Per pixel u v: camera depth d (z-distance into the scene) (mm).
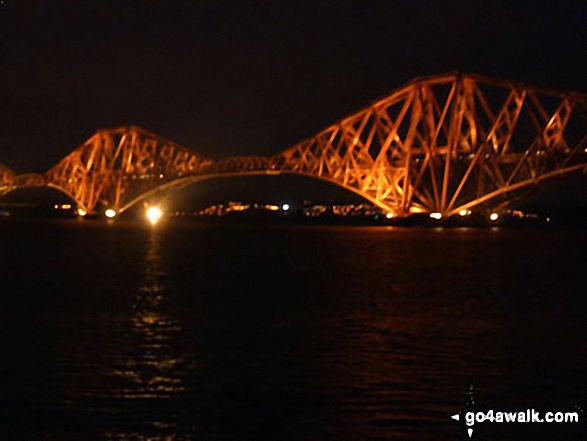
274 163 199500
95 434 20844
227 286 52469
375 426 21422
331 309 40938
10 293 48094
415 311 40219
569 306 42438
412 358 28547
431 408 22812
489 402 23312
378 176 173750
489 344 31047
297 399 23562
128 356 28891
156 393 24109
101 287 51750
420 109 164000
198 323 36156
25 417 21969
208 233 159625
